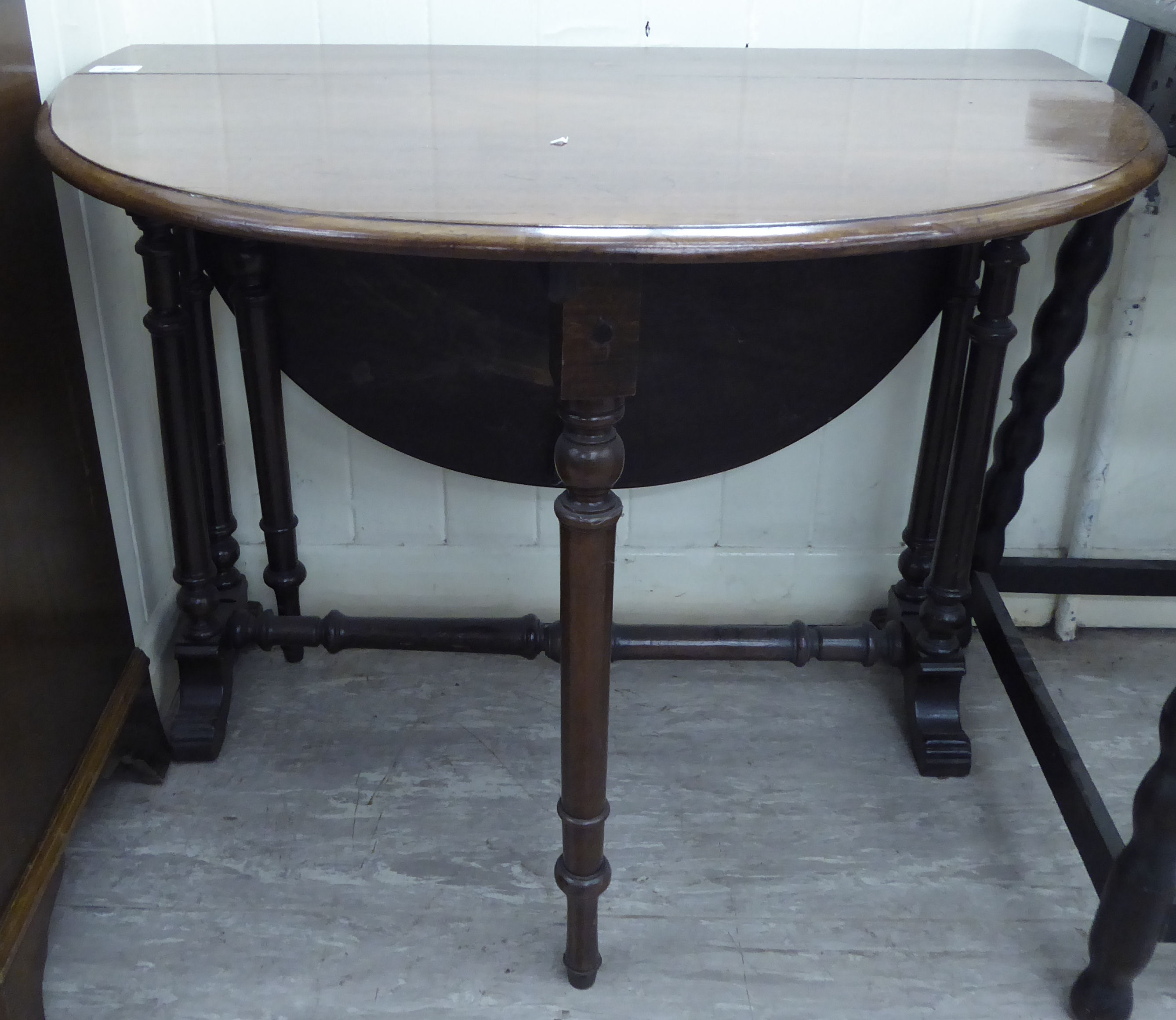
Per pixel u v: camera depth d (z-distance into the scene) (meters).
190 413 1.16
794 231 0.64
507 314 1.07
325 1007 1.00
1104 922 0.94
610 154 0.79
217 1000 1.01
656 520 1.49
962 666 1.27
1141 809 0.88
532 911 1.10
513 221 0.64
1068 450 1.46
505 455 1.16
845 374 1.12
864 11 1.26
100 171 0.74
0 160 0.93
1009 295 1.09
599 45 1.27
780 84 1.05
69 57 1.09
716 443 1.14
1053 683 1.45
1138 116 0.92
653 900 1.11
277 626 1.31
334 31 1.26
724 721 1.37
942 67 1.14
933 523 1.34
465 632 1.31
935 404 1.29
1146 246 1.31
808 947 1.07
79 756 1.07
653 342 1.07
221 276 1.17
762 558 1.50
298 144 0.81
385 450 1.43
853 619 1.54
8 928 0.90
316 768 1.28
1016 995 1.02
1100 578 1.36
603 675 0.86
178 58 1.14
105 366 1.18
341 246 0.64
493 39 1.27
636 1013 1.00
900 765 1.30
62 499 1.04
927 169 0.75
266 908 1.10
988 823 1.22
